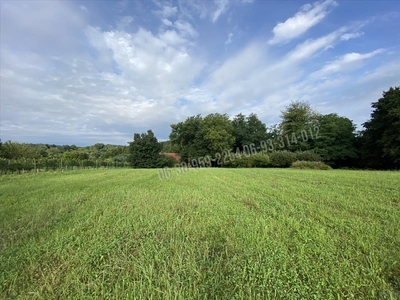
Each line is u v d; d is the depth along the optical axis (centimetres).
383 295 256
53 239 445
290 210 627
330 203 707
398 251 355
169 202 773
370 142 2850
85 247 405
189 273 308
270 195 872
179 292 260
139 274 312
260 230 468
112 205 735
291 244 398
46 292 281
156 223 534
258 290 272
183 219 573
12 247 405
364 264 325
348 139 3278
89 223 550
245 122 5275
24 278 314
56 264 356
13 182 1412
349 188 970
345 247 379
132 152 4666
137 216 604
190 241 427
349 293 259
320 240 401
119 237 454
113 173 2306
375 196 791
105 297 268
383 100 2628
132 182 1408
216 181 1433
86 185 1249
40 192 1005
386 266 315
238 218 553
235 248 387
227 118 4638
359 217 550
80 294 272
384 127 2611
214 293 269
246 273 309
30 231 490
